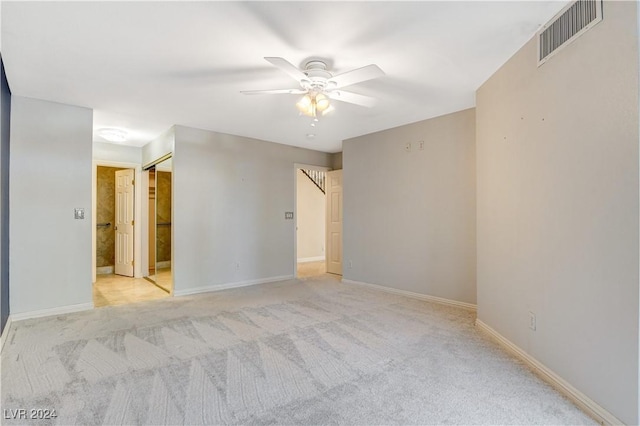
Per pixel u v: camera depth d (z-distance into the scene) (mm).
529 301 2369
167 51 2492
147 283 5406
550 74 2131
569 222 1961
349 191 5391
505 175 2701
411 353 2588
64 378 2188
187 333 3033
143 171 5941
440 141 4160
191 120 4289
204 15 2033
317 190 8344
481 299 3152
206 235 4793
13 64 2701
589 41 1806
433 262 4211
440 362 2426
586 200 1830
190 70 2816
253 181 5355
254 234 5352
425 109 3902
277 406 1867
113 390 2035
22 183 3400
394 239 4691
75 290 3719
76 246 3721
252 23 2127
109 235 6527
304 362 2428
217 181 4918
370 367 2348
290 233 5871
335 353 2588
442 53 2547
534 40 2299
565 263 1994
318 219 8375
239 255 5160
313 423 1719
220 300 4246
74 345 2742
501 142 2768
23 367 2346
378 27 2184
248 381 2148
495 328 2879
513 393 2004
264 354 2568
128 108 3811
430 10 2000
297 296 4477
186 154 4605
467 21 2127
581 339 1861
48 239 3549
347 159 5426
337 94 2910
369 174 5059
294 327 3197
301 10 1989
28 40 2320
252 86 3172
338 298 4367
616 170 1637
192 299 4301
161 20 2084
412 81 3074
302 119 4262
